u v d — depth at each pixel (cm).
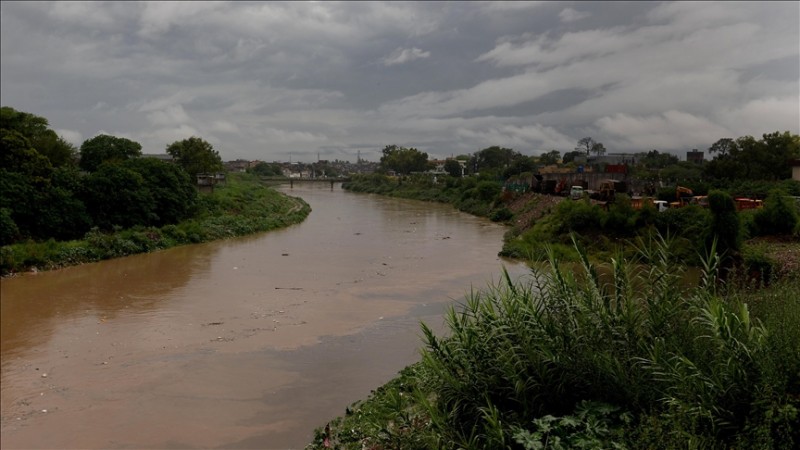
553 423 615
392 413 848
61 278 2541
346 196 10662
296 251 3434
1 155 3222
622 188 4562
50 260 2761
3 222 2802
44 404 1230
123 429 1109
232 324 1827
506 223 5053
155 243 3425
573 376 649
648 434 532
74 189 3312
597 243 2983
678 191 3866
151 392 1286
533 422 616
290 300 2148
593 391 641
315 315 1927
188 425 1121
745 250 1959
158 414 1173
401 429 751
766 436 483
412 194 9488
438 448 622
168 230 3678
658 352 605
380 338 1661
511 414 660
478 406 673
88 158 5494
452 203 7550
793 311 622
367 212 6638
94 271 2717
